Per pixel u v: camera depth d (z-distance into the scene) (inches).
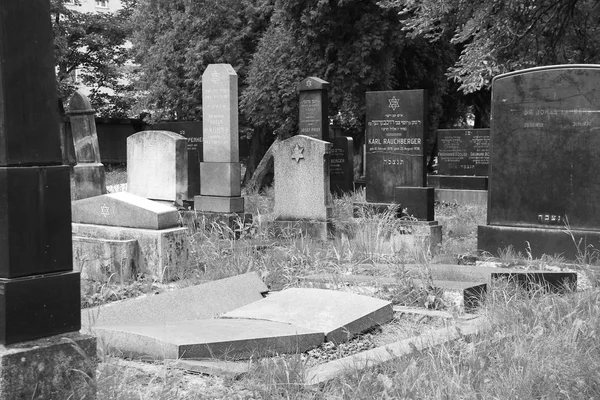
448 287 247.8
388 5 611.5
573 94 337.7
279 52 847.7
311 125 615.8
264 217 497.0
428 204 422.9
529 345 176.6
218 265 332.2
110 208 347.3
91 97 1566.2
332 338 208.1
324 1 780.0
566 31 536.1
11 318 128.9
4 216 129.6
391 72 906.7
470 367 163.5
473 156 739.4
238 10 952.9
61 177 138.5
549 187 344.8
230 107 494.0
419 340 194.2
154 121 1040.2
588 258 328.8
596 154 333.4
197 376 169.6
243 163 1300.4
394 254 346.9
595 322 193.0
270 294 266.8
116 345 185.2
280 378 162.2
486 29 521.7
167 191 494.0
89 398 135.8
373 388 156.1
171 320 231.6
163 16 1006.4
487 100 1150.3
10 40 130.6
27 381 127.5
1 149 130.1
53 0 1309.1
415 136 434.6
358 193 676.7
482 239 361.7
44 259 135.4
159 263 326.6
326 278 284.7
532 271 271.7
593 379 153.9
